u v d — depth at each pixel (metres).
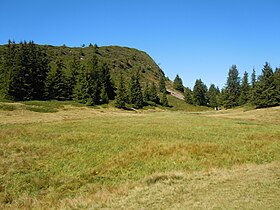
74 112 60.38
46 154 20.11
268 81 78.31
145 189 12.33
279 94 75.75
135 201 10.66
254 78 109.88
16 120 41.81
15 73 69.50
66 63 120.25
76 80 87.25
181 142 24.89
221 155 20.08
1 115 46.66
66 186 14.17
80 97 79.38
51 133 28.64
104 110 74.00
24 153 20.00
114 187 13.41
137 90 96.00
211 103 136.12
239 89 107.88
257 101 78.50
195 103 133.62
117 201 10.86
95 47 159.88
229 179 13.20
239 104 104.12
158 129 34.00
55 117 49.34
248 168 15.77
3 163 17.30
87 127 34.44
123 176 15.70
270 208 9.20
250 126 38.22
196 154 20.42
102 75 93.81
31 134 27.73
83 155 20.12
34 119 44.25
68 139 25.50
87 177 15.56
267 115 56.84
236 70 108.75
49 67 84.88
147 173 16.02
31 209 11.01
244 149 22.05
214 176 14.17
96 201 11.10
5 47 114.81
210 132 31.78
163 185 12.95
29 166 17.25
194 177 14.15
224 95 110.75
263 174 13.90
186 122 42.88
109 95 95.12
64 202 11.41
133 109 87.69
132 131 31.77
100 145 23.45
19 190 13.73
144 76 156.88
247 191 11.10
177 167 17.16
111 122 41.12
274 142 25.22
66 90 82.56
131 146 23.20
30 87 72.38
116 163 18.05
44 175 15.77
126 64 160.50
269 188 11.39
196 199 10.44
